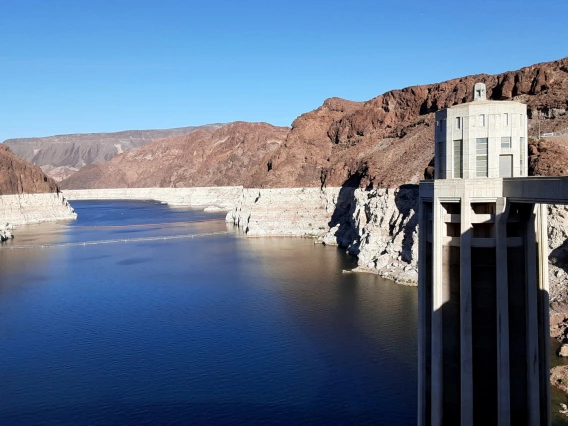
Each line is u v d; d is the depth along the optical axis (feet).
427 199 105.70
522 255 98.48
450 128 103.19
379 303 254.47
